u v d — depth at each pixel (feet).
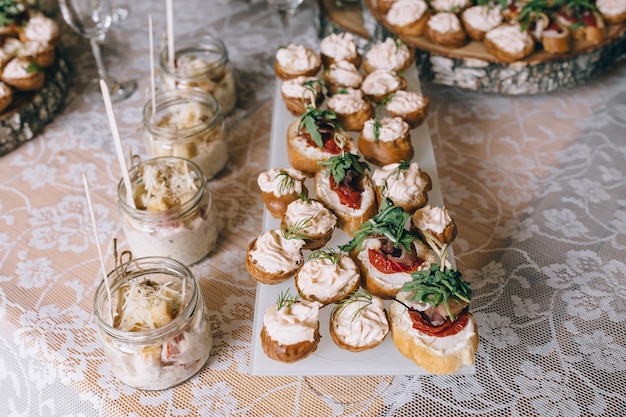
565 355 3.26
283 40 5.55
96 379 3.22
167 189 3.65
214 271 3.76
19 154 4.58
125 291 3.13
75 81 5.22
